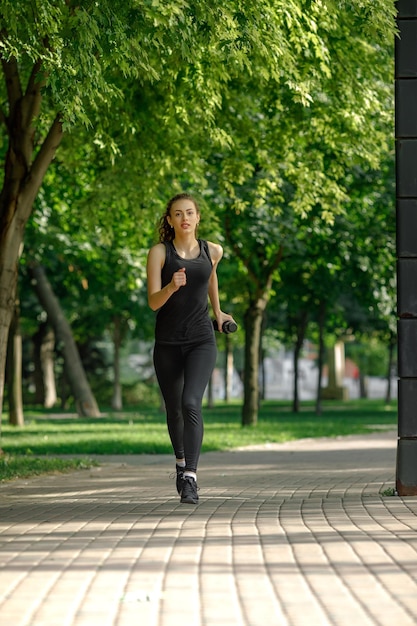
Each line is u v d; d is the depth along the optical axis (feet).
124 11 38.68
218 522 28.43
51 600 18.45
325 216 69.72
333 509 31.53
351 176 92.12
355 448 73.51
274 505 32.94
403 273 35.29
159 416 146.72
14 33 39.34
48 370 203.10
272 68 51.21
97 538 25.55
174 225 33.76
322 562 21.77
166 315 33.42
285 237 95.14
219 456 63.93
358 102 63.10
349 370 410.52
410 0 35.78
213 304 34.73
